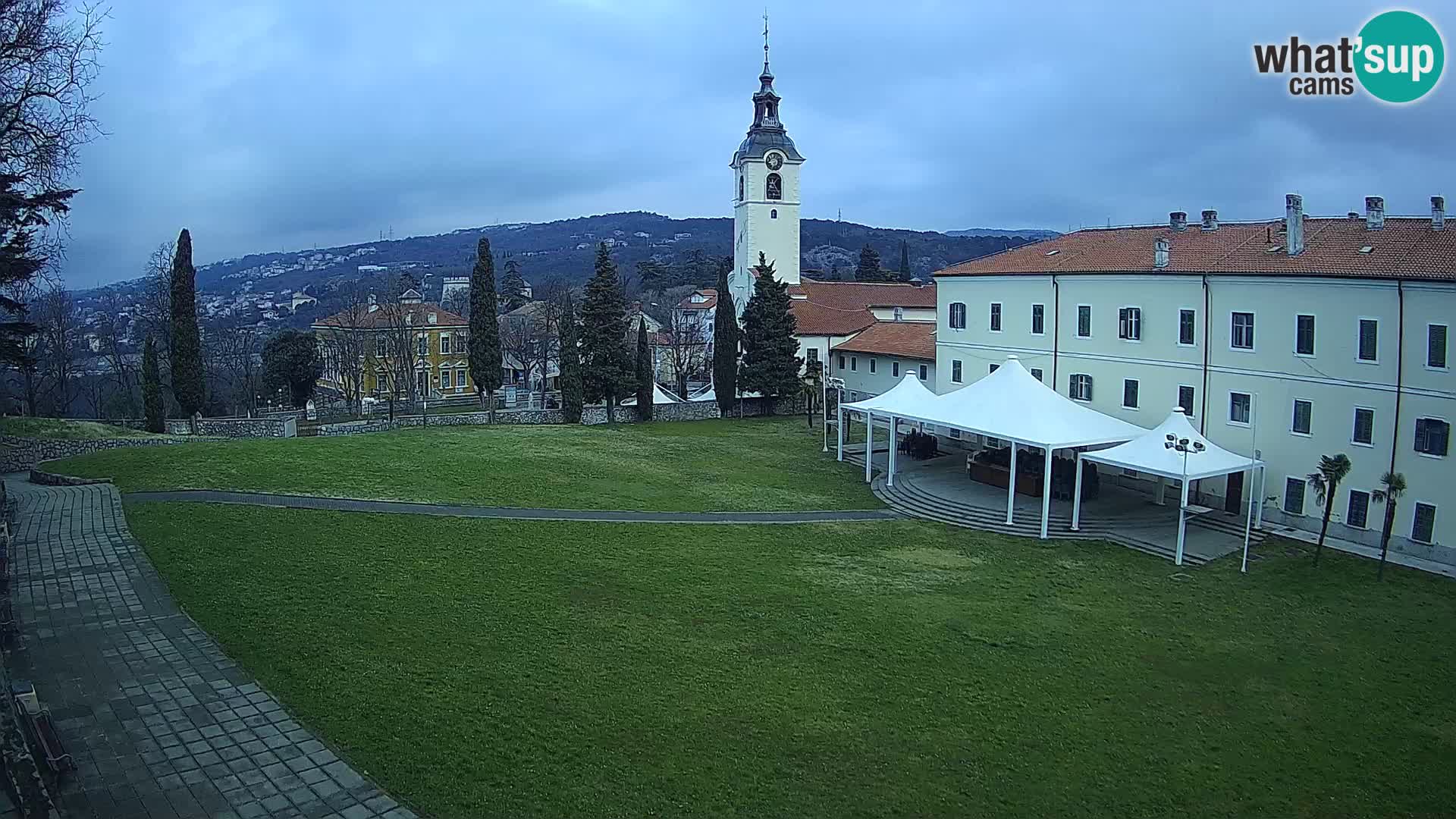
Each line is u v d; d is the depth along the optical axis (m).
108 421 68.44
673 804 15.48
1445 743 19.53
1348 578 30.06
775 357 68.50
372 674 19.59
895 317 77.19
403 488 37.66
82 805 14.01
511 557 29.27
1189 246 41.53
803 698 20.03
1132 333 41.56
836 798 16.06
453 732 17.38
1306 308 34.22
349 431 58.06
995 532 36.28
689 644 22.83
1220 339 37.50
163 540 28.38
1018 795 16.62
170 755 15.57
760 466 48.88
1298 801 17.06
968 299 51.97
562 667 20.83
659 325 125.06
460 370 100.31
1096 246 46.88
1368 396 32.44
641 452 51.22
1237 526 35.62
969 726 19.20
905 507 40.28
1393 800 17.25
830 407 69.50
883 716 19.44
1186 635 25.30
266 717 17.06
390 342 83.44
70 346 74.56
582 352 65.00
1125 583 30.03
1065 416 38.50
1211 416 38.12
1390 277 31.31
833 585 28.61
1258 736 19.55
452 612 23.86
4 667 15.41
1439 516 30.80
